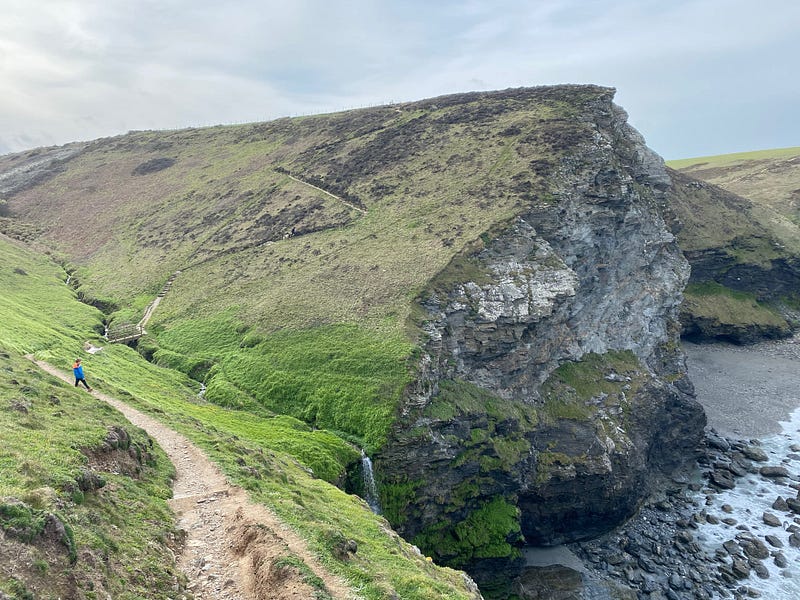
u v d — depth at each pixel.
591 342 73.81
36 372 32.28
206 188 114.62
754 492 64.38
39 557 13.38
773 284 127.94
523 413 59.75
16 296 74.31
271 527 21.45
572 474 55.06
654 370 81.25
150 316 74.19
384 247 73.12
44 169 144.75
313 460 41.12
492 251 67.56
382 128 114.00
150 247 97.00
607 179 78.12
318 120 135.50
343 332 58.25
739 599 47.72
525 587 49.69
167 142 149.62
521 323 61.28
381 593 18.84
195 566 18.95
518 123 93.44
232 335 64.31
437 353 56.12
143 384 49.50
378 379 51.28
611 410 65.50
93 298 82.44
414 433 48.03
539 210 71.88
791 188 170.50
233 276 78.50
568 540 56.66
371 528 27.73
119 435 24.88
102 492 20.08
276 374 55.22
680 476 68.75
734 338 115.06
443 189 82.69
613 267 78.31
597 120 91.25
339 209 88.19
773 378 96.31
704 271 123.88
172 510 22.61
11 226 111.56
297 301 66.00
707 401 87.25
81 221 115.00
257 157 123.50
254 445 37.28
